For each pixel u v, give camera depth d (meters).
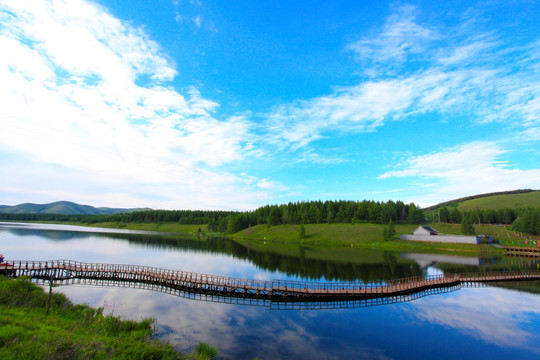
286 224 173.88
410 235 123.00
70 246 94.56
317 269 61.78
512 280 52.41
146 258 74.44
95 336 19.11
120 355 16.31
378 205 168.12
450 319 30.53
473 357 22.05
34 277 45.62
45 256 71.69
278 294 38.19
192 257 78.69
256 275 54.19
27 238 114.38
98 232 168.00
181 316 29.61
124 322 24.06
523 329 27.78
